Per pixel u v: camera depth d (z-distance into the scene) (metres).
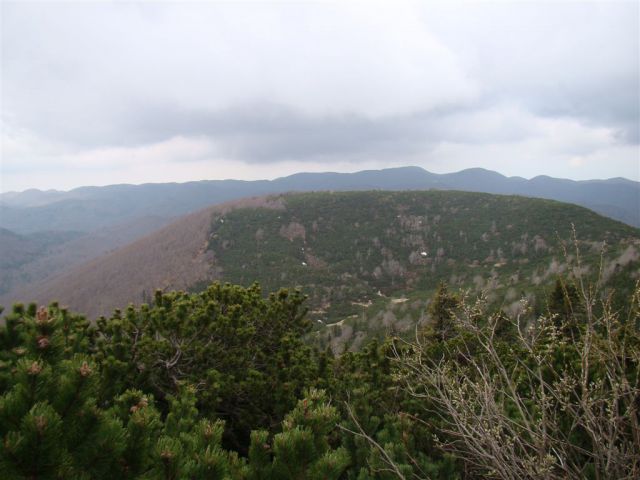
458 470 3.73
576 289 2.75
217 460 2.29
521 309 3.03
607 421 2.32
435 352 4.45
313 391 2.96
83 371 2.03
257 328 8.31
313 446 2.44
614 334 2.56
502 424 2.55
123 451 2.06
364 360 7.45
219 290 8.13
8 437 1.71
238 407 7.08
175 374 6.84
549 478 2.36
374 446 3.62
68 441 1.95
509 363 4.12
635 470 2.23
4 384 2.85
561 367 3.41
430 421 4.28
